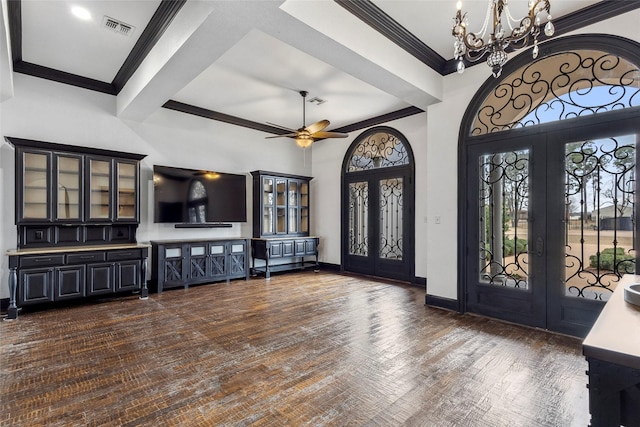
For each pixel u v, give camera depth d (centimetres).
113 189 443
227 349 279
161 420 184
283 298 448
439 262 405
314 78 428
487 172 368
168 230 528
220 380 227
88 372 237
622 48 280
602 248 295
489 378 230
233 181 593
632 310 133
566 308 313
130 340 297
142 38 338
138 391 213
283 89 465
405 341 296
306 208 691
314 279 586
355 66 318
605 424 96
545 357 263
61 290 389
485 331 322
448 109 396
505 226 355
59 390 213
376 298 449
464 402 202
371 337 306
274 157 666
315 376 233
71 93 437
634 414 93
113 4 287
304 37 271
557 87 321
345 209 660
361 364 252
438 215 406
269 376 233
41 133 413
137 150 495
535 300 331
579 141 307
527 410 194
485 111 371
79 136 442
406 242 563
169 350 276
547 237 324
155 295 464
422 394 211
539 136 330
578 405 198
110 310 389
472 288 377
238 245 569
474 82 373
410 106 538
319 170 714
